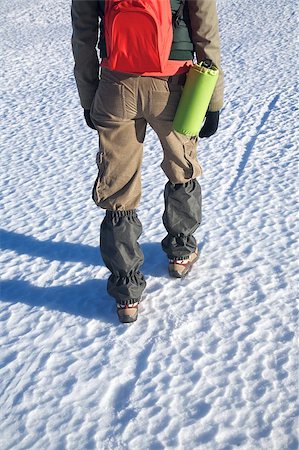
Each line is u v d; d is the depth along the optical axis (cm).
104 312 267
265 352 232
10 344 251
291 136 466
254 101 561
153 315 260
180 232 273
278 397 210
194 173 257
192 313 259
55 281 295
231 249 307
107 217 249
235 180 396
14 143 510
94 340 248
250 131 488
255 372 222
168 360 232
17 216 371
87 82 245
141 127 244
